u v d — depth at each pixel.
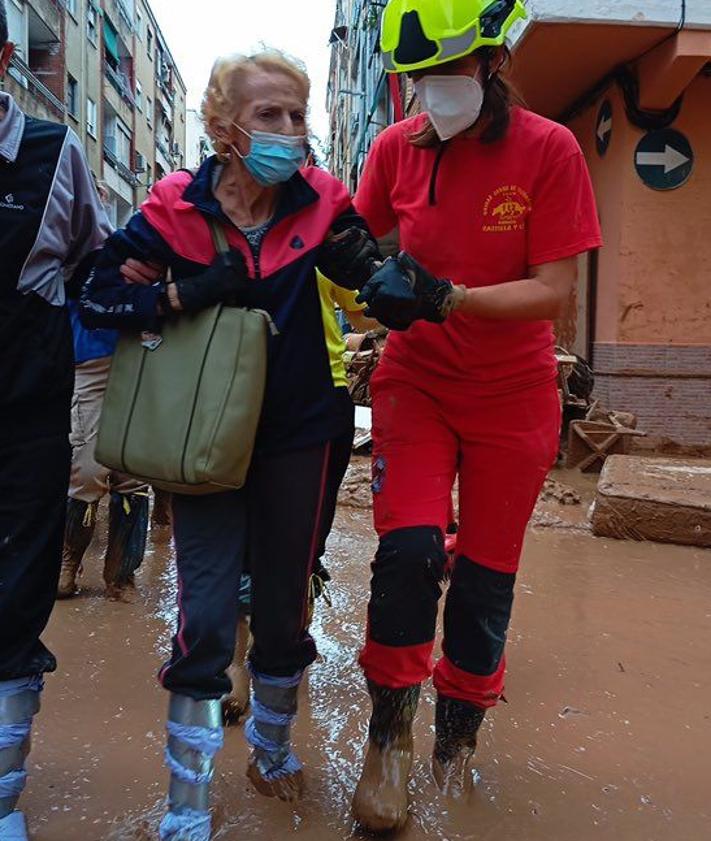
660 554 4.71
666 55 7.73
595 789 2.33
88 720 2.64
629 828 2.15
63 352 2.07
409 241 2.27
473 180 2.15
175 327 1.98
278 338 2.02
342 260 2.07
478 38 1.98
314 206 2.07
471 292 2.01
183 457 1.88
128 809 2.15
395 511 2.14
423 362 2.22
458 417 2.22
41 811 2.14
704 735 2.66
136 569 4.02
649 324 8.57
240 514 2.03
